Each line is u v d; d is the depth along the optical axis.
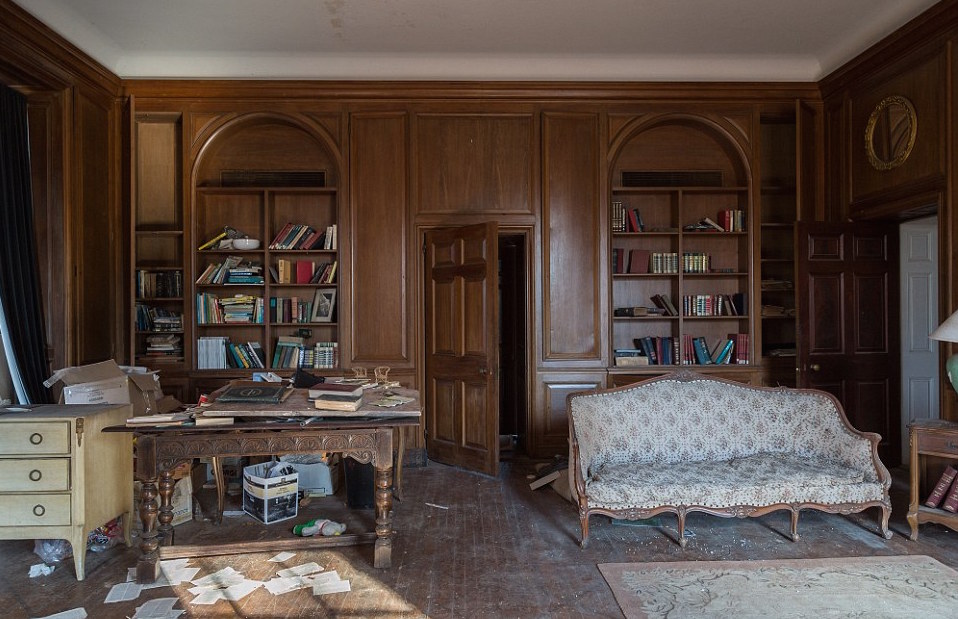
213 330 5.71
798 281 5.06
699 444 3.97
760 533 3.61
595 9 4.52
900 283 5.31
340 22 4.71
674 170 5.84
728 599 2.76
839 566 3.11
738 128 5.58
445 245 5.37
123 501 3.43
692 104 5.56
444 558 3.26
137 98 5.41
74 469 3.03
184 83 5.36
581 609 2.70
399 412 3.12
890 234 5.19
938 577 2.98
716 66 5.46
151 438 2.98
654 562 3.19
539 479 4.62
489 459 4.91
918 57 4.36
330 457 4.50
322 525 3.57
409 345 5.50
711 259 5.86
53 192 4.64
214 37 4.95
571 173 5.52
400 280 5.50
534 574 3.06
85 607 2.73
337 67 5.39
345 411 3.09
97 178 5.07
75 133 4.76
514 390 6.72
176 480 3.77
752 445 3.98
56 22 4.42
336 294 5.63
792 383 5.52
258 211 5.76
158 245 5.60
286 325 5.50
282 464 4.13
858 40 4.93
